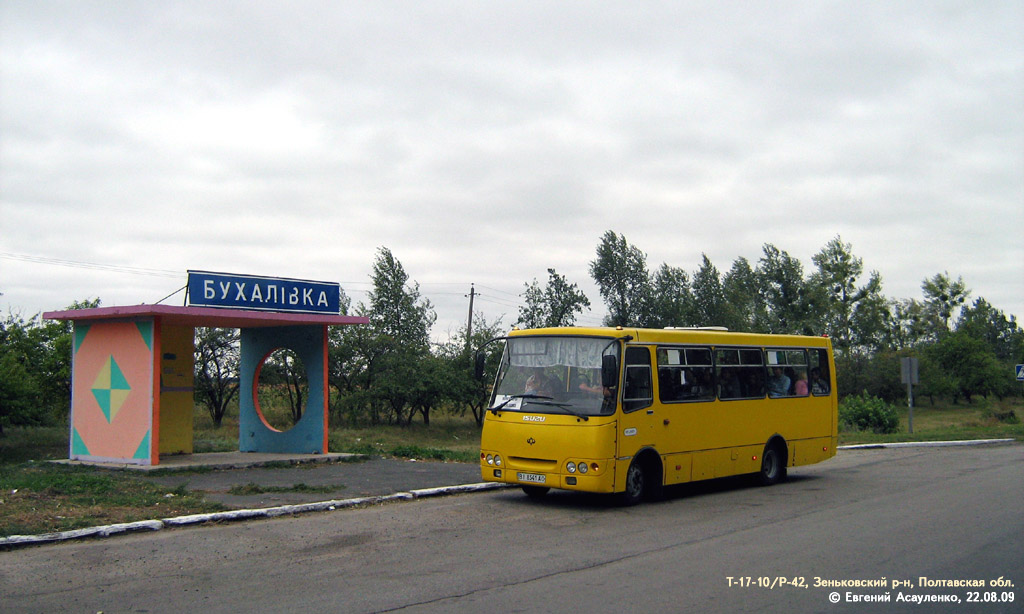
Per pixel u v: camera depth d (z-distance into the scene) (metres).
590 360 12.77
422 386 44.44
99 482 13.13
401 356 45.84
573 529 10.83
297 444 18.77
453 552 9.22
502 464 12.98
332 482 14.56
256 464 16.56
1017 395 79.56
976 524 11.02
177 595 7.27
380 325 47.09
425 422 47.38
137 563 8.55
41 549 9.17
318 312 18.02
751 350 15.80
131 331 15.95
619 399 12.55
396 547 9.49
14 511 10.70
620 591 7.43
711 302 64.56
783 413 16.41
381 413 47.28
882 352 67.75
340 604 6.97
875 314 66.75
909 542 9.78
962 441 27.80
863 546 9.55
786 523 11.30
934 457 22.70
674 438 13.66
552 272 53.44
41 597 7.20
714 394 14.70
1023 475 17.38
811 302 64.69
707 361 14.70
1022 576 8.08
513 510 12.50
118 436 16.05
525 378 13.25
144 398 15.62
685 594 7.34
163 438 18.14
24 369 26.00
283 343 19.17
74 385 17.06
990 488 15.07
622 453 12.53
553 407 12.69
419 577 7.98
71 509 10.99
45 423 32.91
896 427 36.97
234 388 38.50
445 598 7.17
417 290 48.91
